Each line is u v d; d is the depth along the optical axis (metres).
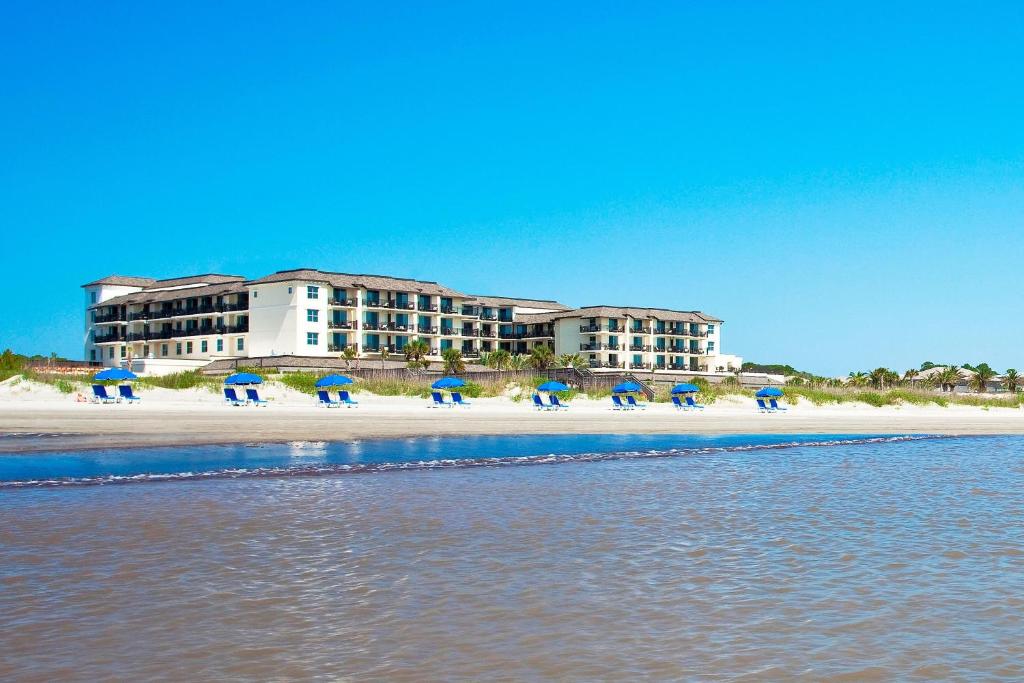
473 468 23.73
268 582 10.61
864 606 9.85
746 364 140.50
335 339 96.94
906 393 80.38
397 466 23.84
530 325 124.00
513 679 7.46
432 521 14.95
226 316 100.31
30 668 7.59
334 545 12.84
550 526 14.61
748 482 21.34
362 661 7.87
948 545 13.34
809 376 134.50
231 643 8.33
